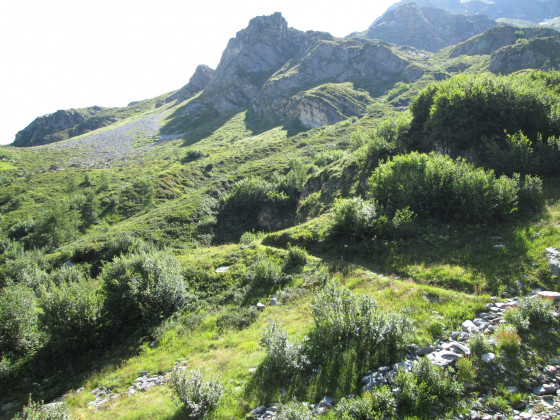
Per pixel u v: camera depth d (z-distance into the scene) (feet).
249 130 554.05
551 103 77.46
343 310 35.65
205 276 67.10
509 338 28.40
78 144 599.16
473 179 59.31
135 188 266.16
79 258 123.13
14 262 134.21
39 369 45.29
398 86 549.95
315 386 28.53
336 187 118.01
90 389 39.37
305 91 547.90
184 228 143.43
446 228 58.95
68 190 297.74
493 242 50.03
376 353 30.27
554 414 21.81
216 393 29.14
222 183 190.39
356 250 63.10
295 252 64.75
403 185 68.18
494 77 90.53
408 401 23.93
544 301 31.81
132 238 120.47
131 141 595.47
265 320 47.44
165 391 34.60
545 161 66.08
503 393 24.43
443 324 33.14
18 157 451.12
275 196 149.48
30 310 49.32
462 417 22.75
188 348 44.75
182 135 597.52
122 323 53.67
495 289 39.19
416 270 49.57
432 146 93.09
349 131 310.04
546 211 53.26
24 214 250.37
